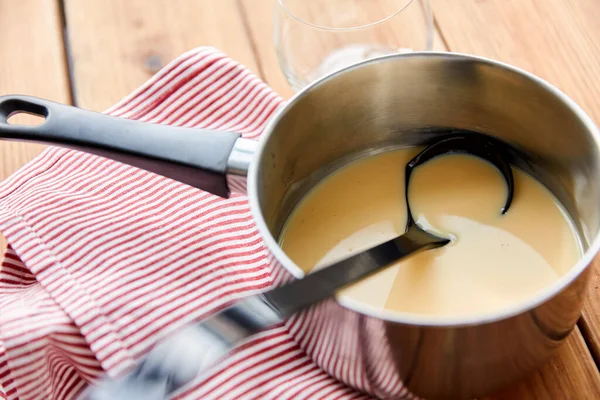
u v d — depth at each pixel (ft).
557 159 2.08
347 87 2.09
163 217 2.19
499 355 1.82
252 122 2.36
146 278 2.09
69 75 2.54
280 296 1.84
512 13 2.52
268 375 1.99
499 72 2.04
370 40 2.44
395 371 1.86
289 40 2.42
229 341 1.85
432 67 2.09
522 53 2.44
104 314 2.05
